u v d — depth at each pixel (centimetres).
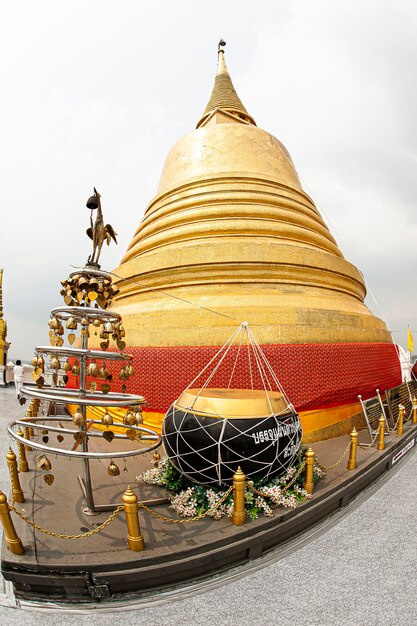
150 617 417
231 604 439
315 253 1161
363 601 446
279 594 456
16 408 1644
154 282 1142
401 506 706
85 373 544
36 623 405
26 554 446
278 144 1505
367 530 615
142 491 635
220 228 1160
